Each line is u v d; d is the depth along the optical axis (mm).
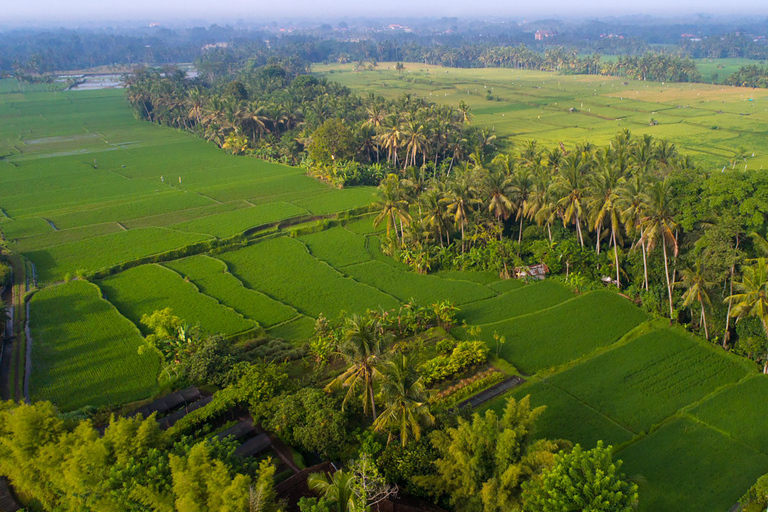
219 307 73625
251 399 49562
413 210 102938
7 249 91188
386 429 45531
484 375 58344
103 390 56188
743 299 54938
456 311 72500
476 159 108625
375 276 85062
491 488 36469
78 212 113438
